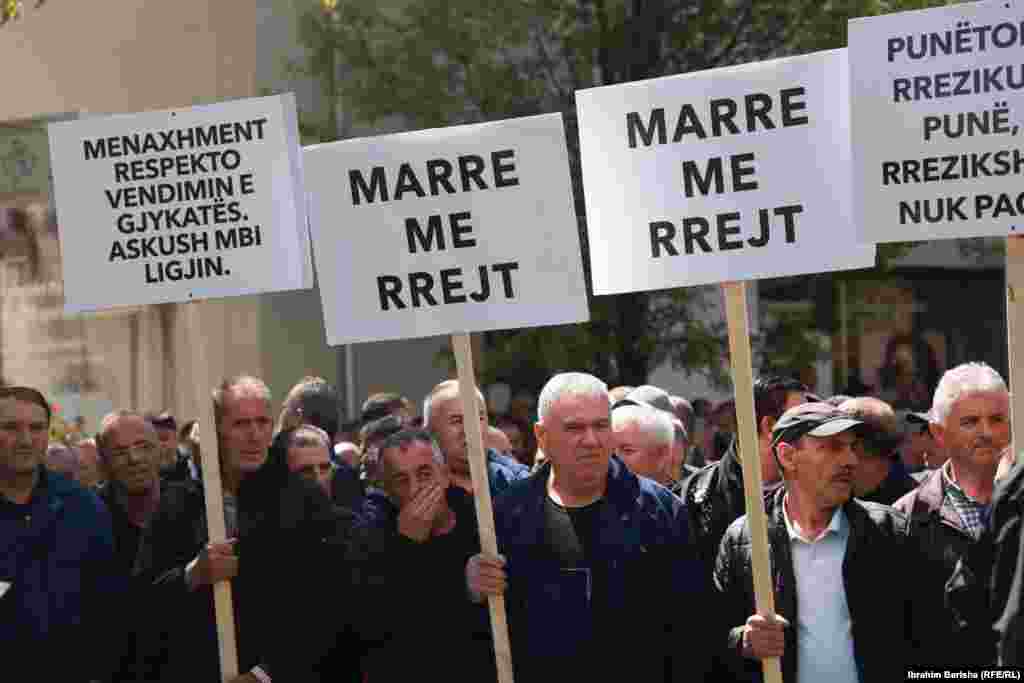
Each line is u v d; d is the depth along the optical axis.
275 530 9.23
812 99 8.58
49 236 28.19
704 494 10.23
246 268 9.54
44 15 28.97
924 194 8.36
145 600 9.17
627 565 8.47
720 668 8.77
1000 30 8.23
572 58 24.23
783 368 26.33
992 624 7.16
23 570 9.32
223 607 8.84
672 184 8.74
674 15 23.83
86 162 9.73
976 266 33.84
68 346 28.06
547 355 22.92
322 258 9.22
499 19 23.77
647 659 8.45
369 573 8.98
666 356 24.81
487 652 8.89
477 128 9.01
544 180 8.95
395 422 11.74
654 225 8.77
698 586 8.53
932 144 8.34
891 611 8.25
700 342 24.23
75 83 28.78
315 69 24.81
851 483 8.34
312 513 9.36
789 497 8.56
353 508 11.91
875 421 10.16
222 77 27.25
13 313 28.48
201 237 9.59
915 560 8.36
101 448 11.49
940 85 8.33
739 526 8.70
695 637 8.48
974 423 8.67
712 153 8.68
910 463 16.41
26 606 9.27
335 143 9.20
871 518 8.37
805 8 22.94
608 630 8.43
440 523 9.10
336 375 28.30
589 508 8.62
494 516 8.84
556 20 24.25
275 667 8.99
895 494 10.72
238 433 9.31
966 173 8.30
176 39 27.78
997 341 34.72
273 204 9.52
